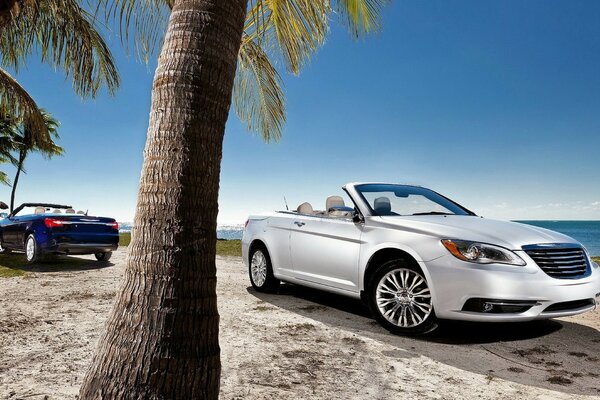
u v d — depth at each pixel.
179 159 1.83
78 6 7.44
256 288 6.32
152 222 1.80
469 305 3.75
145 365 1.67
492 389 2.87
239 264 10.05
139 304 1.73
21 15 6.97
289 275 5.64
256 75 8.85
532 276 3.66
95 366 1.73
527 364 3.39
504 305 3.64
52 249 8.49
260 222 6.36
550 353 3.66
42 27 7.49
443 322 3.98
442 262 3.89
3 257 10.38
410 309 4.12
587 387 2.94
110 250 9.15
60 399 2.47
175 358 1.68
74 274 7.93
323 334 4.13
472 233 3.99
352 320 4.74
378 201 4.98
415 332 4.07
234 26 2.04
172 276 1.74
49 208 9.77
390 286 4.39
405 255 4.22
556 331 4.32
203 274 1.82
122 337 1.71
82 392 1.72
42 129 10.97
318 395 2.69
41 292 6.04
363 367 3.24
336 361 3.36
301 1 5.98
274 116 9.27
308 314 4.97
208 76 1.91
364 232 4.67
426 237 4.10
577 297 3.73
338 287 4.88
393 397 2.70
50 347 3.50
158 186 1.82
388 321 4.25
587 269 4.01
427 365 3.32
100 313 4.75
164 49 1.96
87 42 8.02
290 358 3.39
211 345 1.80
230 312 4.99
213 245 1.90
